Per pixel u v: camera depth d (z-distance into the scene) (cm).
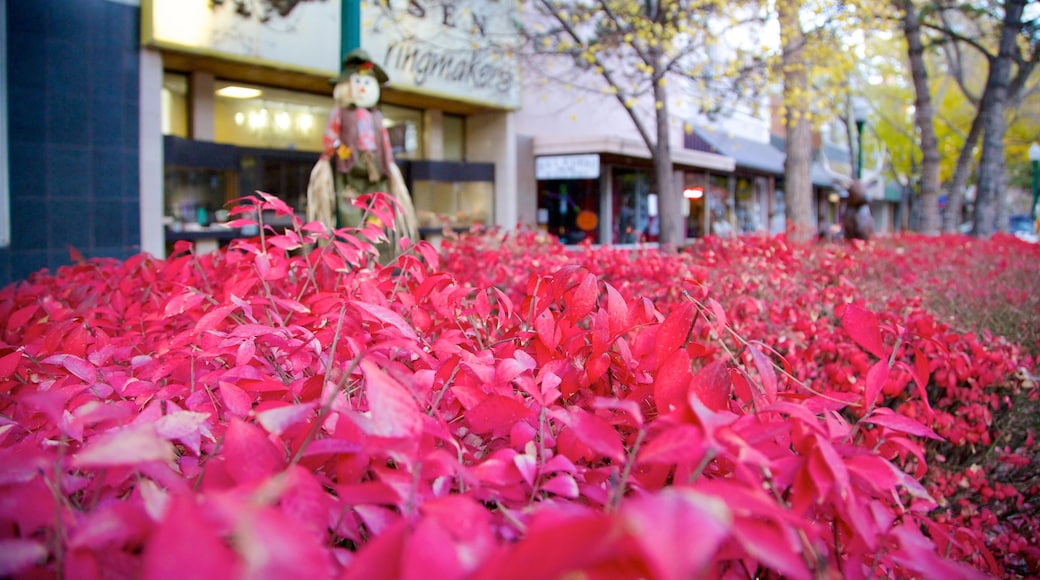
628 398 129
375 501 83
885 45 2083
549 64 1449
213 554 50
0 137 797
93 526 71
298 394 132
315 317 176
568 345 150
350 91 559
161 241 954
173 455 112
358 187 570
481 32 1240
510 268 493
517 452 113
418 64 1228
